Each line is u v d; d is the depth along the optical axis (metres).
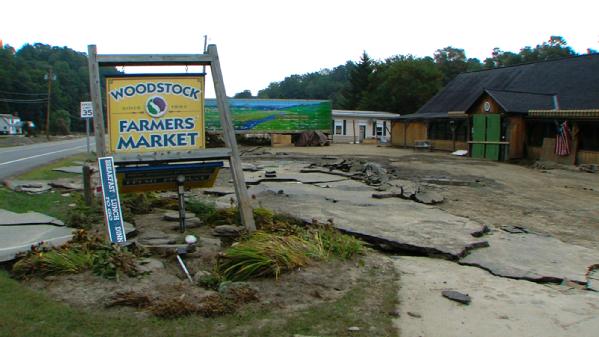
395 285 5.30
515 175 18.61
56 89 89.88
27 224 7.22
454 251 6.61
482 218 9.76
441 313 4.65
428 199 11.23
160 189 7.23
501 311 4.78
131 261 5.14
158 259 5.65
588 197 13.48
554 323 4.55
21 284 4.70
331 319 4.29
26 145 41.75
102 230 6.96
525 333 4.30
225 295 4.57
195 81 7.19
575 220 10.00
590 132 22.17
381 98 65.69
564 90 28.11
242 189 7.15
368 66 77.19
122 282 4.73
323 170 17.17
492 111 26.55
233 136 7.30
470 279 5.76
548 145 23.98
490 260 6.49
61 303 4.28
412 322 4.40
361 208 9.60
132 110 6.92
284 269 5.29
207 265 5.52
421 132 37.38
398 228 7.81
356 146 42.09
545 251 7.13
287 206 9.52
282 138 41.62
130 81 6.90
